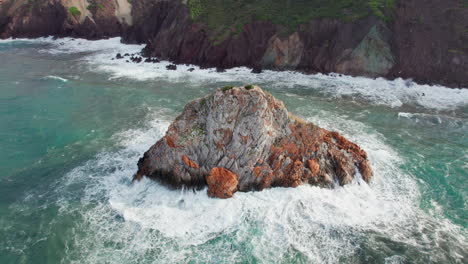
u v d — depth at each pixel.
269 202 24.28
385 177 28.16
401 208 24.48
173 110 42.69
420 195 26.05
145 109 42.84
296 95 47.56
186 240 21.61
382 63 53.81
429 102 45.31
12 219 23.73
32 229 22.75
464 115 41.06
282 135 25.81
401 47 54.34
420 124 38.44
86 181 28.20
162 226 22.77
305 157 25.95
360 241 21.42
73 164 30.72
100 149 33.25
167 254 20.59
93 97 47.16
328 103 44.66
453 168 29.58
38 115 41.00
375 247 20.97
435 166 29.88
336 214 23.53
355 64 55.06
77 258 20.42
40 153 32.66
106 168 30.02
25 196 26.39
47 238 21.97
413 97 47.03
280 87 51.12
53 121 39.41
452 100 45.91
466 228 22.59
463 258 20.16
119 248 21.12
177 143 25.41
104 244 21.44
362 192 26.00
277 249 20.89
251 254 20.55
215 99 25.03
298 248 20.94
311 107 43.09
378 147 33.16
